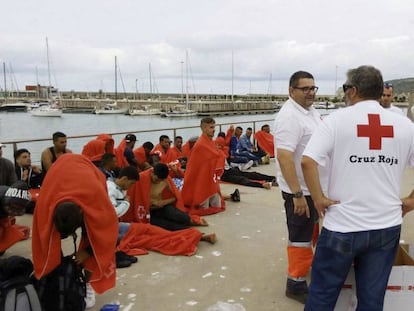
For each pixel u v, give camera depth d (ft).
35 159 24.13
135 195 18.37
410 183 28.50
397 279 9.54
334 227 8.48
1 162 16.85
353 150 8.21
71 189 10.09
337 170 8.41
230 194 25.49
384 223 8.28
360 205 8.27
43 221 9.98
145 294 12.69
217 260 15.37
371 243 8.30
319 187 8.51
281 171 11.21
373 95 8.44
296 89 11.30
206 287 13.15
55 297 10.16
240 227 19.38
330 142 8.35
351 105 8.75
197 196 21.44
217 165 21.83
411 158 8.52
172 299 12.36
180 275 14.06
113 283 11.55
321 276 8.86
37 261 10.15
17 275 9.86
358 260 8.80
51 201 10.00
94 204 10.31
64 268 10.32
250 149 40.09
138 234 16.51
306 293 12.07
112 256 10.90
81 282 10.75
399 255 10.90
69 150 23.12
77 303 10.42
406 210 8.99
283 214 21.63
